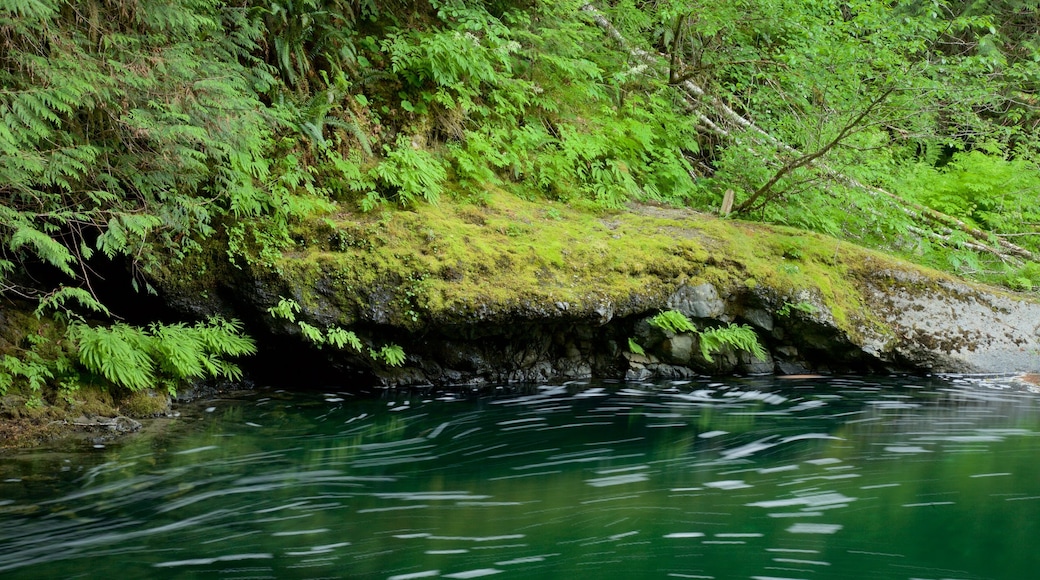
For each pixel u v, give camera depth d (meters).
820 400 6.93
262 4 7.82
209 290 6.73
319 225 7.07
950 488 4.52
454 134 8.88
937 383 7.70
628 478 4.76
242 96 6.70
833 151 8.92
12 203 5.55
